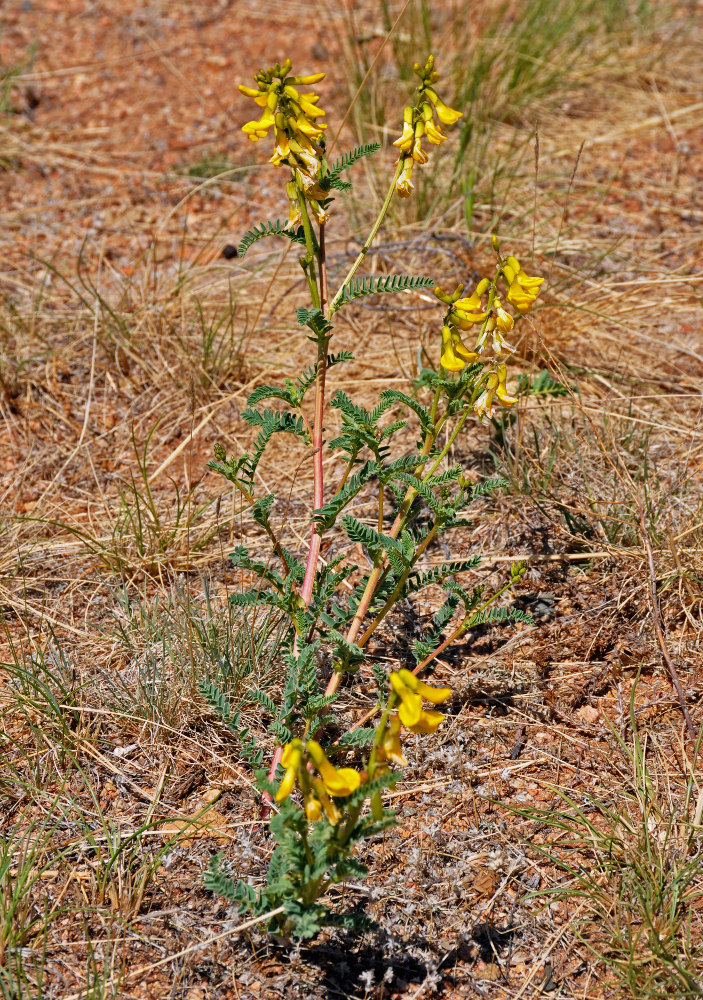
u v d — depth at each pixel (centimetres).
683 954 206
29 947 205
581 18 638
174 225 479
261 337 402
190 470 344
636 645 274
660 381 371
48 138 548
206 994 200
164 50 634
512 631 281
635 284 421
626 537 301
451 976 206
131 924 211
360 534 218
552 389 347
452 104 538
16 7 686
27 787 238
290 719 251
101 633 282
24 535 317
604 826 232
